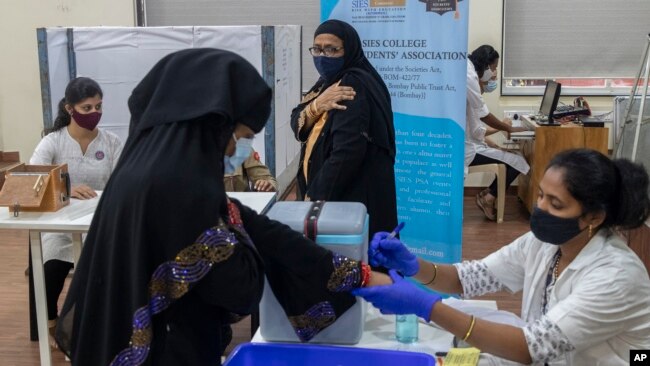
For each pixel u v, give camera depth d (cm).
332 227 167
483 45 565
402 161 341
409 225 348
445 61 318
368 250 183
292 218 172
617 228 162
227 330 162
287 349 164
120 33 423
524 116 587
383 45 329
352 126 276
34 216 273
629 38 597
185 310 140
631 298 156
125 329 137
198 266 133
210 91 135
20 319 380
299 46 582
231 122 136
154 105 137
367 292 158
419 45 322
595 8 594
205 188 133
